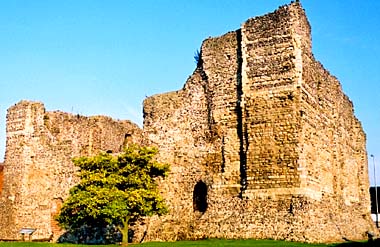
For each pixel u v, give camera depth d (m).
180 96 39.78
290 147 32.59
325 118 38.59
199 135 38.09
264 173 33.12
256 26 35.22
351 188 45.94
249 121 34.25
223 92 37.06
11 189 45.38
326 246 27.42
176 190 38.38
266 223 31.75
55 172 43.62
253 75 34.72
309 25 36.41
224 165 35.91
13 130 46.41
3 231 44.88
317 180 34.66
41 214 43.50
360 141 50.25
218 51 37.81
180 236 36.12
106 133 46.16
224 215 34.16
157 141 40.06
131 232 38.53
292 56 33.53
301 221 30.58
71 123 44.31
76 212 31.83
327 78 40.66
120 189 32.25
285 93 33.31
